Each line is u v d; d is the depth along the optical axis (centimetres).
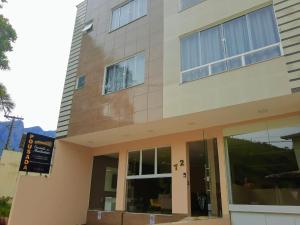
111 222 1066
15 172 1652
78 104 1140
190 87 817
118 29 1142
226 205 784
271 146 760
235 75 742
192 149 1076
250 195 754
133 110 929
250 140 805
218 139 873
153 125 909
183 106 811
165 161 994
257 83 699
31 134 1006
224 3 853
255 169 768
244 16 809
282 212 681
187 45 898
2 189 1576
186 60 879
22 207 938
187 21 920
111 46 1133
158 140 1034
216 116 806
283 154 734
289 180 704
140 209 1005
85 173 1212
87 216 1166
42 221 994
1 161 1627
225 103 734
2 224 1107
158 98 880
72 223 1105
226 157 835
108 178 1166
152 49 972
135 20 1088
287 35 695
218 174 878
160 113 853
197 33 890
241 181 783
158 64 930
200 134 923
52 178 1065
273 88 671
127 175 1102
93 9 1330
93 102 1083
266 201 722
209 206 866
